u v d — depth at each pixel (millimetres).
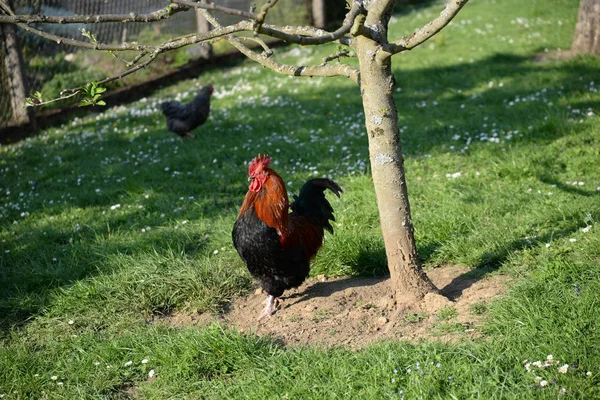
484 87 13648
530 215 7195
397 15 25172
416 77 15227
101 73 15938
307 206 6336
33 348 5805
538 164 8766
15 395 5020
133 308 6340
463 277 6223
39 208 9414
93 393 4992
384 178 5500
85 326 6160
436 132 11086
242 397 4641
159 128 13109
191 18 18750
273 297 6109
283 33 3701
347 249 6809
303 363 4898
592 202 7191
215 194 9266
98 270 6996
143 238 7840
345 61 16953
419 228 7211
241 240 5734
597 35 14742
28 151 12375
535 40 17344
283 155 10688
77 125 14094
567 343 4633
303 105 13742
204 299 6344
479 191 8203
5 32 13391
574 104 11211
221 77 17328
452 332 5180
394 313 5672
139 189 9688
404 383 4465
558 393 4090
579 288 5309
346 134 11531
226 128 12609
